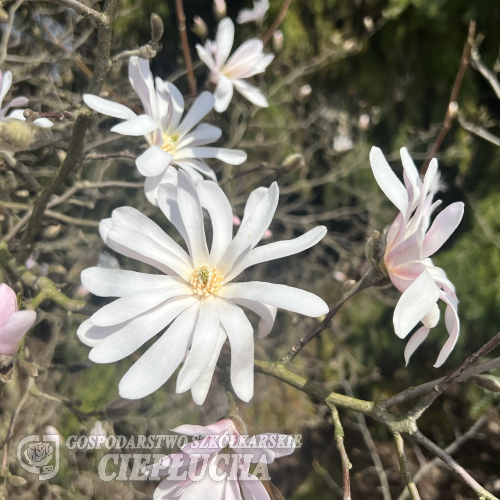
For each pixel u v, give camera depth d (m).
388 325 0.70
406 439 0.66
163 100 0.28
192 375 0.19
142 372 0.19
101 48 0.22
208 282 0.21
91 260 0.33
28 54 0.53
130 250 0.21
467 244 0.63
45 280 0.25
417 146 0.70
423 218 0.21
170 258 0.21
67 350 0.55
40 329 0.57
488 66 0.61
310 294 0.20
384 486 0.55
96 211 0.58
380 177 0.20
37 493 0.45
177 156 0.27
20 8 0.50
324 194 0.77
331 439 0.68
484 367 0.20
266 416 0.62
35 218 0.27
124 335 0.19
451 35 0.62
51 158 0.52
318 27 0.68
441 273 0.22
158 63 0.65
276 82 0.68
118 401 0.30
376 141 0.73
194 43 0.65
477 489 0.20
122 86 0.58
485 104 0.66
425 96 0.68
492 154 0.64
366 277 0.22
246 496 0.20
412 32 0.65
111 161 0.56
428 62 0.65
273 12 0.64
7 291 0.19
